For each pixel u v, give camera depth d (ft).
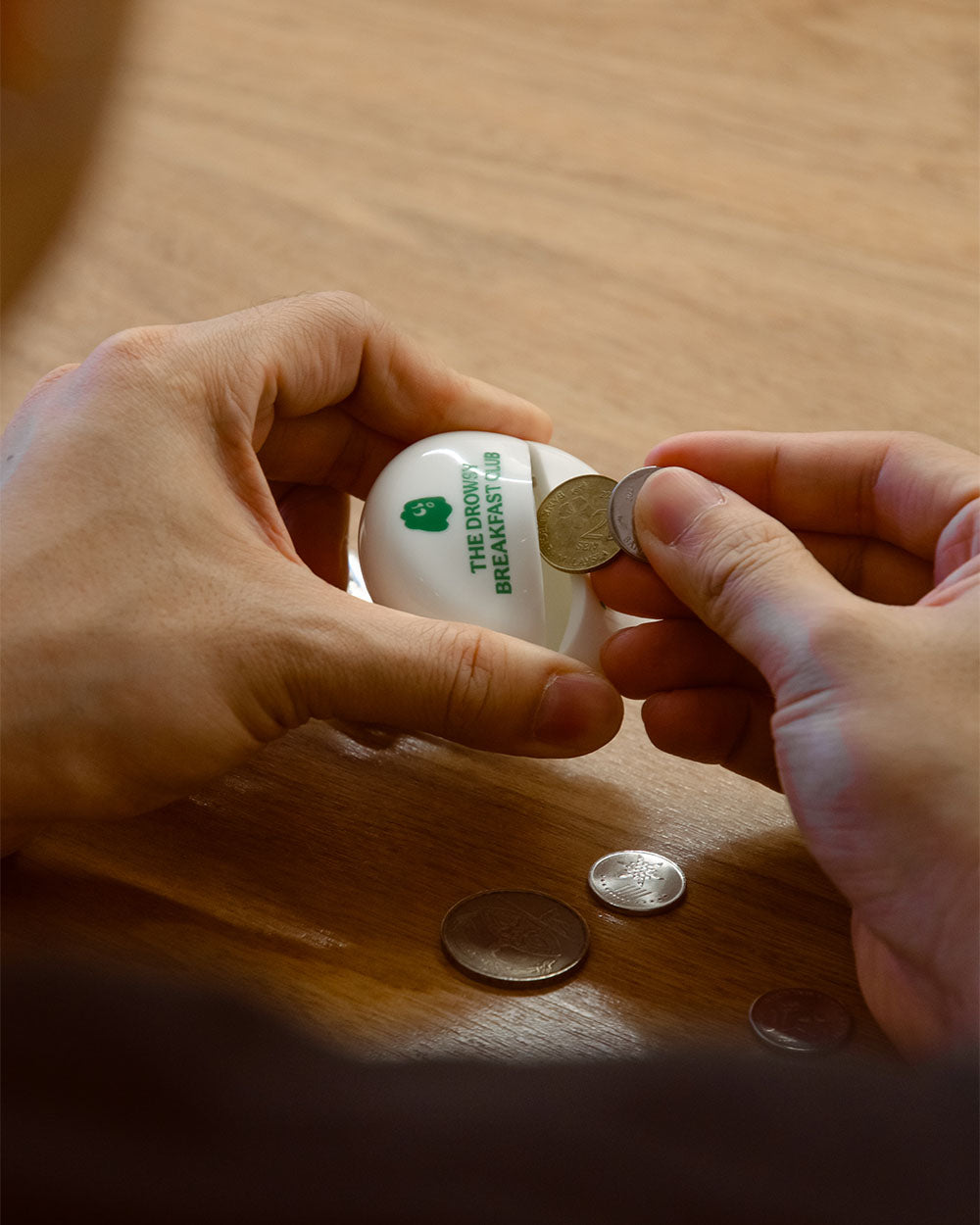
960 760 2.03
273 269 3.01
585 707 2.24
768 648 2.11
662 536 2.21
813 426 2.73
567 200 3.25
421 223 3.16
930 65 3.85
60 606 2.17
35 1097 1.77
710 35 4.05
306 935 2.22
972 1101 1.68
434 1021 2.16
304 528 2.54
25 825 2.19
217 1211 1.67
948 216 3.16
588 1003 2.18
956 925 2.03
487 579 2.31
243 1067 1.81
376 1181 1.69
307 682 2.21
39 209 1.39
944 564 2.26
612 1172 1.67
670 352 2.86
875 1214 1.59
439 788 2.36
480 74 3.84
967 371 2.81
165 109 3.67
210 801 2.33
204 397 2.27
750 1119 1.72
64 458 2.22
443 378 2.47
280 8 4.30
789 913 2.25
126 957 2.19
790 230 3.11
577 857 2.30
